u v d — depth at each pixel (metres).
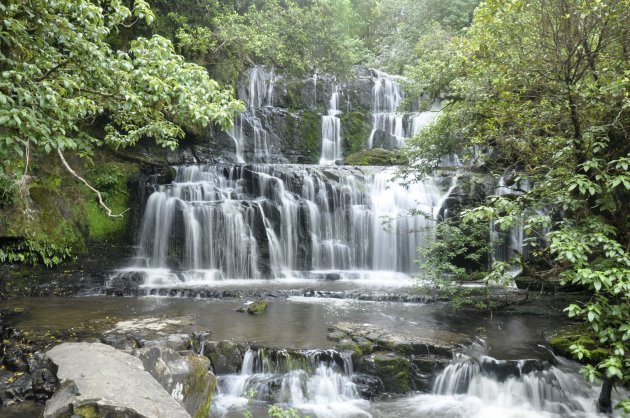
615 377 5.85
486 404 6.59
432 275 10.00
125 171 14.34
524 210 6.28
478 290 10.47
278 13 18.61
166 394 4.77
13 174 10.25
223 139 17.30
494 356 7.04
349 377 6.75
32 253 11.28
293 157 18.38
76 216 12.66
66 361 5.19
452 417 6.21
